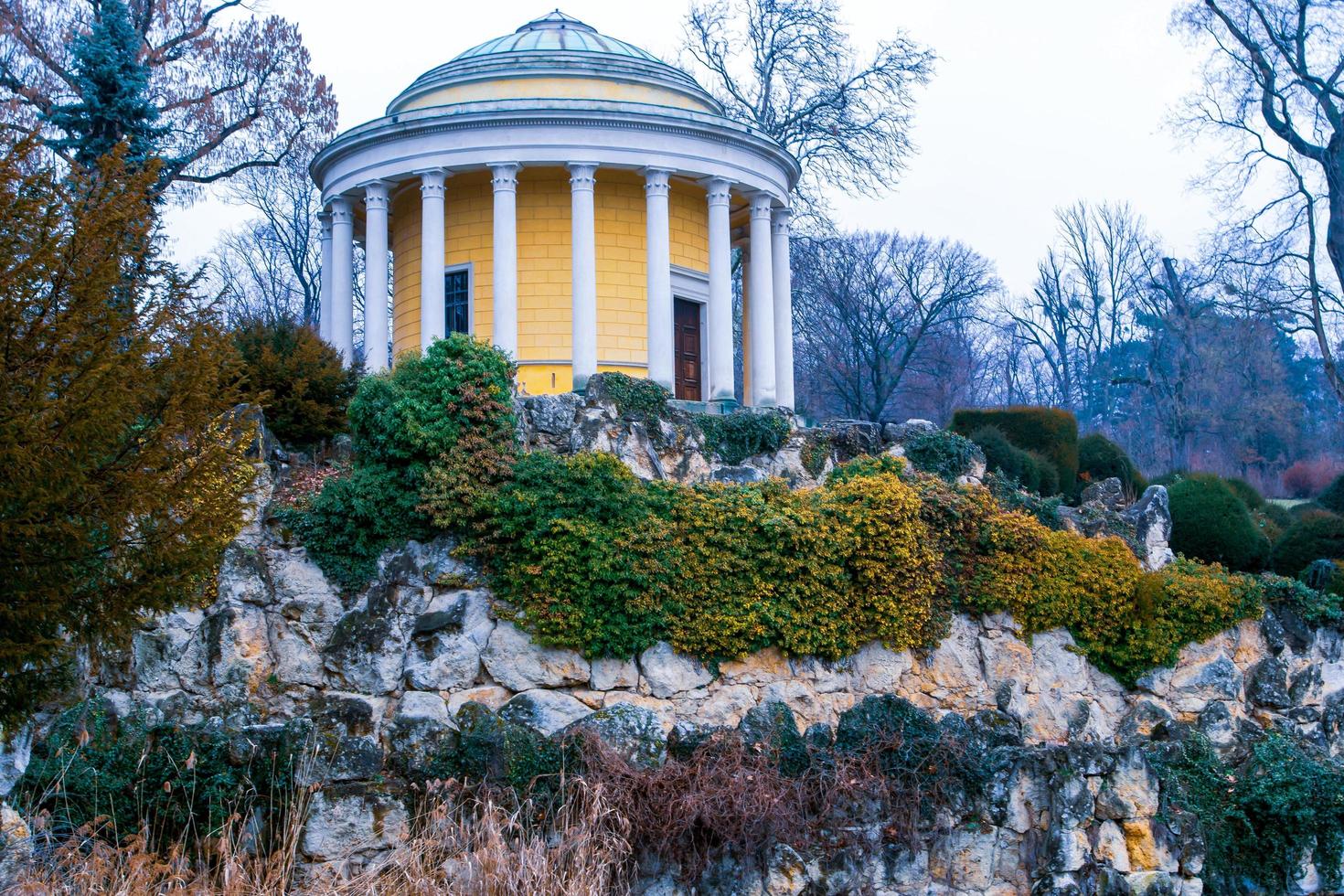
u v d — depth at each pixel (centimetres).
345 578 1767
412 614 1755
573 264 2917
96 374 1091
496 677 1745
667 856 1532
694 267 3219
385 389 1861
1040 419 3297
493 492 1811
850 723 1778
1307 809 1939
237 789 1459
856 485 2023
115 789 1441
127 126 3142
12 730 1215
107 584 1178
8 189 1116
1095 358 7275
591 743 1602
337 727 1573
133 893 1170
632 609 1783
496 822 1384
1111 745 1859
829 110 4662
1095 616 2122
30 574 1110
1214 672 2172
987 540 2080
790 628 1858
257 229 6300
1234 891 1914
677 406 2417
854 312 5612
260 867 1353
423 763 1573
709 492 1966
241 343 2297
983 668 2025
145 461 1160
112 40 3136
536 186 3058
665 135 2994
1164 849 1766
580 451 2053
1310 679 2275
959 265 6247
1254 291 4653
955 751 1756
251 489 1291
